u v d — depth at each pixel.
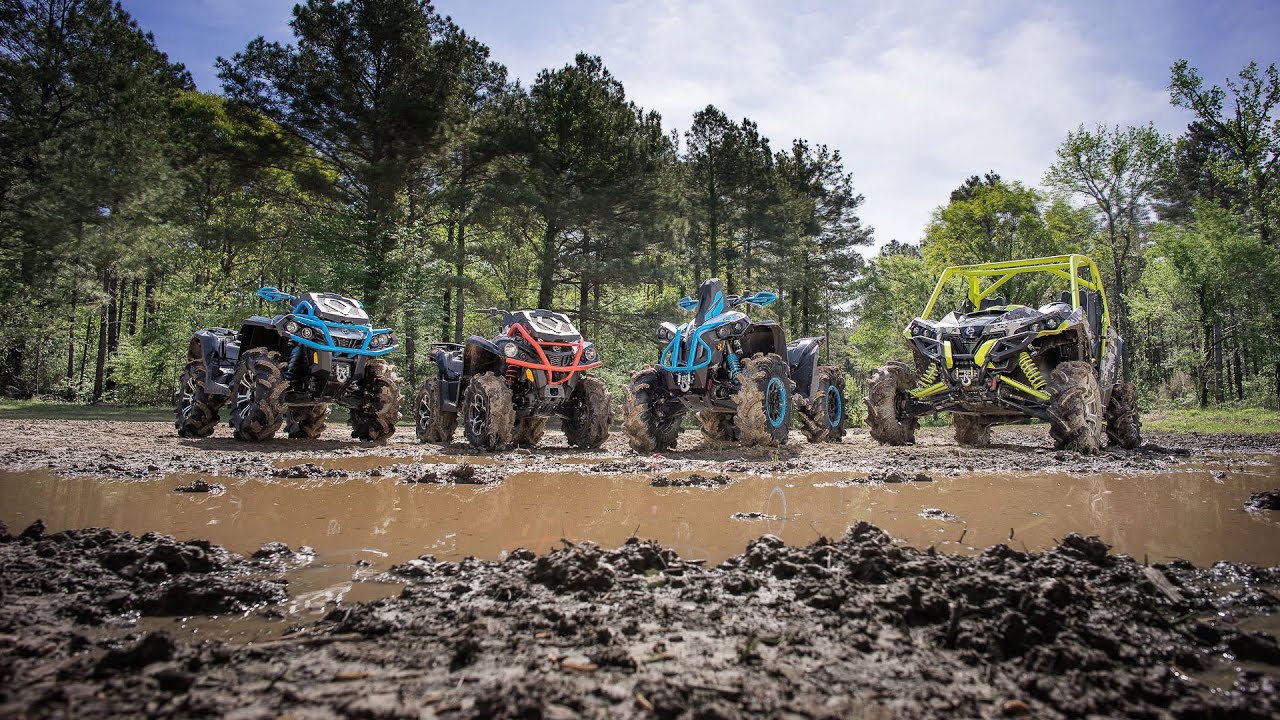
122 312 36.53
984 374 7.65
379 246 21.66
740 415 7.10
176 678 1.50
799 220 38.78
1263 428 14.39
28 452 6.42
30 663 1.63
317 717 1.36
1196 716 1.39
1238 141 28.28
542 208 23.69
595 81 25.69
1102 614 1.95
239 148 21.47
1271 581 2.38
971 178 48.62
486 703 1.37
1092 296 8.44
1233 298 30.53
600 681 1.53
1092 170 29.89
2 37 20.83
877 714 1.38
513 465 5.99
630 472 5.49
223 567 2.52
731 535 3.09
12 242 19.72
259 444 7.89
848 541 2.79
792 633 1.82
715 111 33.31
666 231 25.62
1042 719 1.38
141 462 5.78
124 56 22.33
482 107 24.92
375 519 3.48
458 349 9.34
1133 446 8.40
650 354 29.38
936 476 5.35
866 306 42.81
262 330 8.66
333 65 21.34
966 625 1.81
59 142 19.80
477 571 2.43
